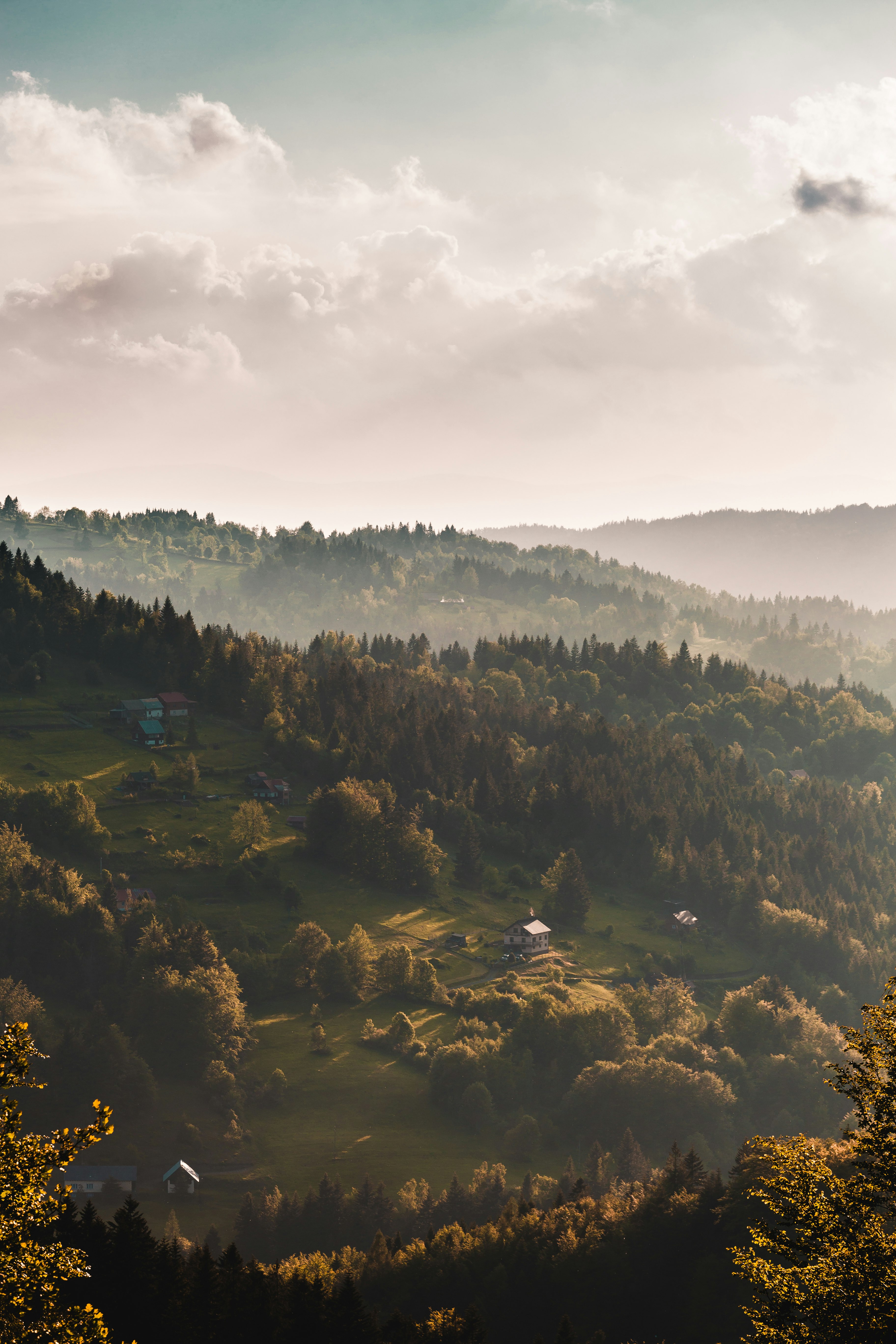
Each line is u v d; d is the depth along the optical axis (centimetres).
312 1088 15412
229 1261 8500
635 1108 15275
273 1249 11400
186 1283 8175
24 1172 3039
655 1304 9169
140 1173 12838
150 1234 8356
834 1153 6391
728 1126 15475
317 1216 11644
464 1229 11294
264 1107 14812
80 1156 12888
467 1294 9750
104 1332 3053
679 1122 15262
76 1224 8194
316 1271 9631
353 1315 8038
